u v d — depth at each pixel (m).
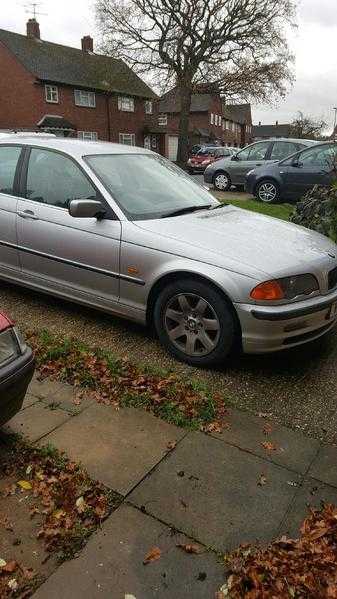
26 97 34.31
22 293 5.15
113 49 30.89
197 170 31.27
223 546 2.20
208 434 2.96
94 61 38.47
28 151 4.64
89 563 2.09
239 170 14.09
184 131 33.12
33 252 4.48
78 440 2.86
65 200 4.28
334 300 3.75
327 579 2.03
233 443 2.89
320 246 3.99
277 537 2.25
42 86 34.25
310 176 11.11
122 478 2.57
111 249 3.94
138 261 3.82
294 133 57.84
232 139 72.31
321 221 6.15
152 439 2.89
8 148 4.81
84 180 4.20
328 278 3.75
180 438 2.91
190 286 3.60
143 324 4.04
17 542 2.18
